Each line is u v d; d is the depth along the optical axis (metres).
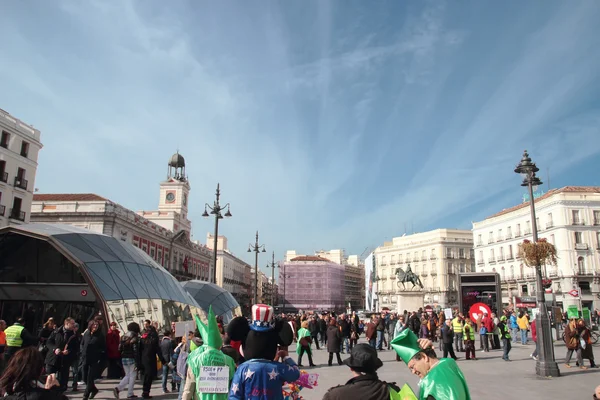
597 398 3.75
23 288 17.06
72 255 16.81
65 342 11.18
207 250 91.38
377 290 99.94
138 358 11.63
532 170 15.34
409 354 4.41
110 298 16.53
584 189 61.62
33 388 3.79
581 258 58.78
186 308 21.75
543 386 12.09
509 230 70.19
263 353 4.38
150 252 63.41
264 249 45.50
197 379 5.62
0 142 44.38
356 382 3.74
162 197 84.81
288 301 109.31
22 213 46.31
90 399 11.09
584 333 15.41
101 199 58.44
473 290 29.23
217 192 28.23
